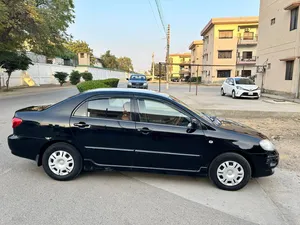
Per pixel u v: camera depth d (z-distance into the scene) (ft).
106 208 9.98
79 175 13.24
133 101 12.53
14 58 61.05
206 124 12.13
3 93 56.24
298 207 10.55
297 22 50.06
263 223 9.32
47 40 68.03
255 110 33.24
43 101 43.70
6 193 11.03
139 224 8.96
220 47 126.62
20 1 49.08
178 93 65.62
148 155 12.26
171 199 10.93
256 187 12.41
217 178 12.03
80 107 12.71
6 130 22.31
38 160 12.88
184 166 12.23
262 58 68.39
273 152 12.21
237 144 11.84
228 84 55.42
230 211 10.07
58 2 66.64
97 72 148.66
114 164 12.56
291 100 45.55
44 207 9.93
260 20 70.23
